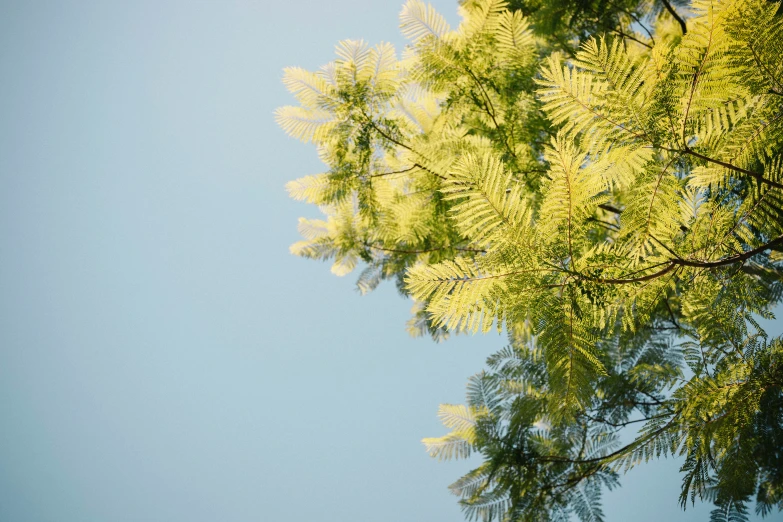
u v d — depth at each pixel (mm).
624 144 2676
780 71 2611
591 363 2762
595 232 4211
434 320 2721
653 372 3473
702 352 3031
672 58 2607
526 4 5039
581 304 2752
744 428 3012
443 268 2697
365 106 3652
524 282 2711
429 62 3893
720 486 3045
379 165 4008
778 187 2729
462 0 5102
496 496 4211
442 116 4309
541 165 4059
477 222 2680
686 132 2670
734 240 2842
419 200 4234
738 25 2578
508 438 4191
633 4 4625
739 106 2674
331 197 4133
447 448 4605
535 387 4355
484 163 2660
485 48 3895
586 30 4633
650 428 3068
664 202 2744
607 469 4012
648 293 2852
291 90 3537
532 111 4070
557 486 4070
